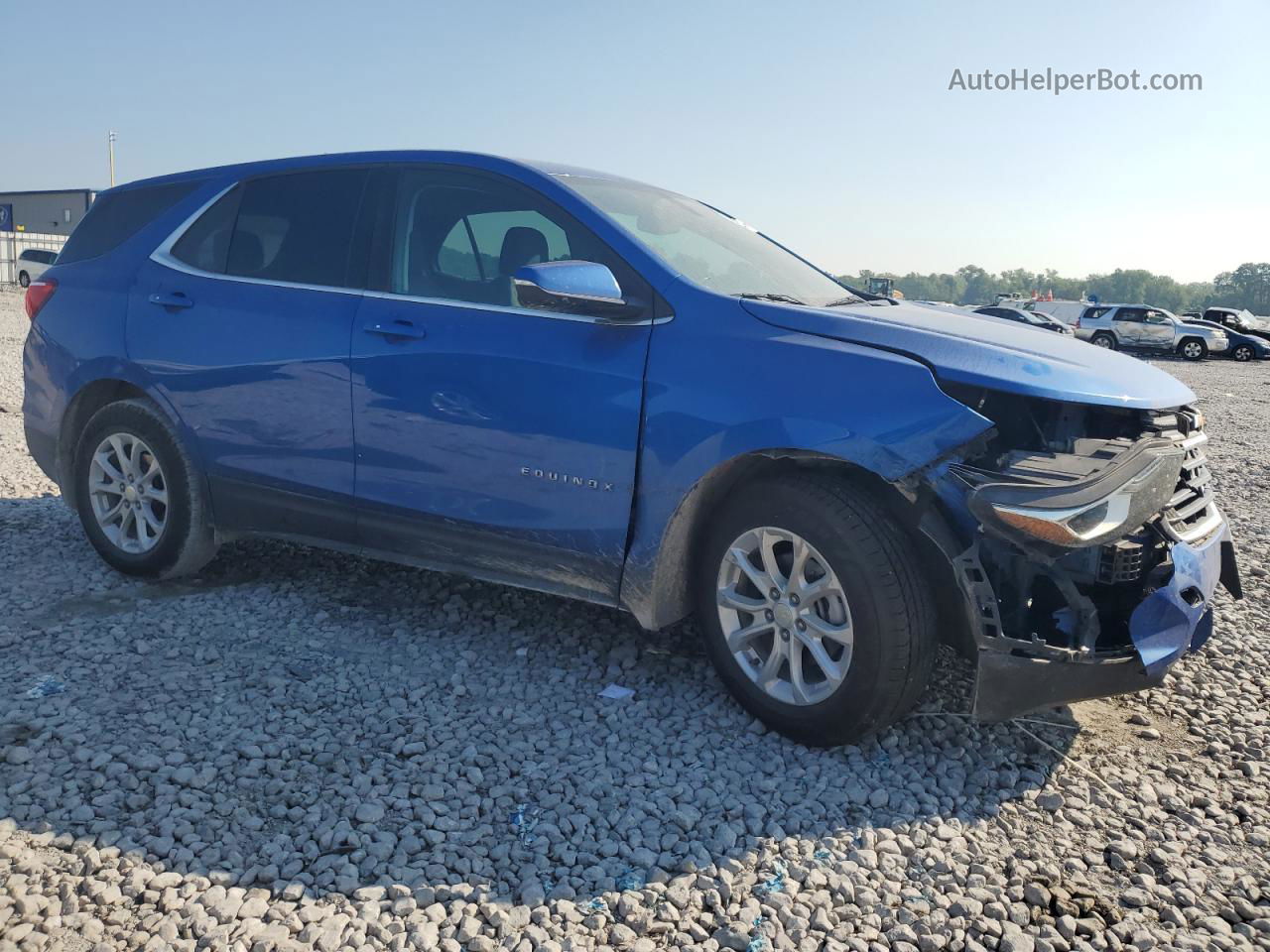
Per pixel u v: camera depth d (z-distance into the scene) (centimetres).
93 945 210
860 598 284
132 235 446
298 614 405
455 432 349
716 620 322
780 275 386
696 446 304
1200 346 3294
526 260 351
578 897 234
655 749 306
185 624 387
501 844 254
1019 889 243
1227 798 290
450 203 372
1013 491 267
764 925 226
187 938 213
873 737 312
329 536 393
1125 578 285
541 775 287
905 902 237
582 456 326
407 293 370
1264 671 383
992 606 275
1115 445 285
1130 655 285
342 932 218
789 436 289
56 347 448
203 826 253
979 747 314
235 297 404
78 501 443
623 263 333
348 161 399
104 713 310
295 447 387
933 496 279
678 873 245
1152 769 306
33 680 329
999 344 302
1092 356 316
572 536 333
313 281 392
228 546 493
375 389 364
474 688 343
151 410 421
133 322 425
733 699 334
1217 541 319
